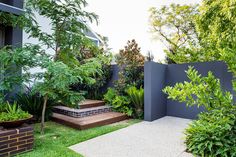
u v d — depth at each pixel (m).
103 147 3.87
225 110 3.47
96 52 5.70
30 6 4.60
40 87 4.31
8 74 4.35
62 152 3.51
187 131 4.02
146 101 6.42
